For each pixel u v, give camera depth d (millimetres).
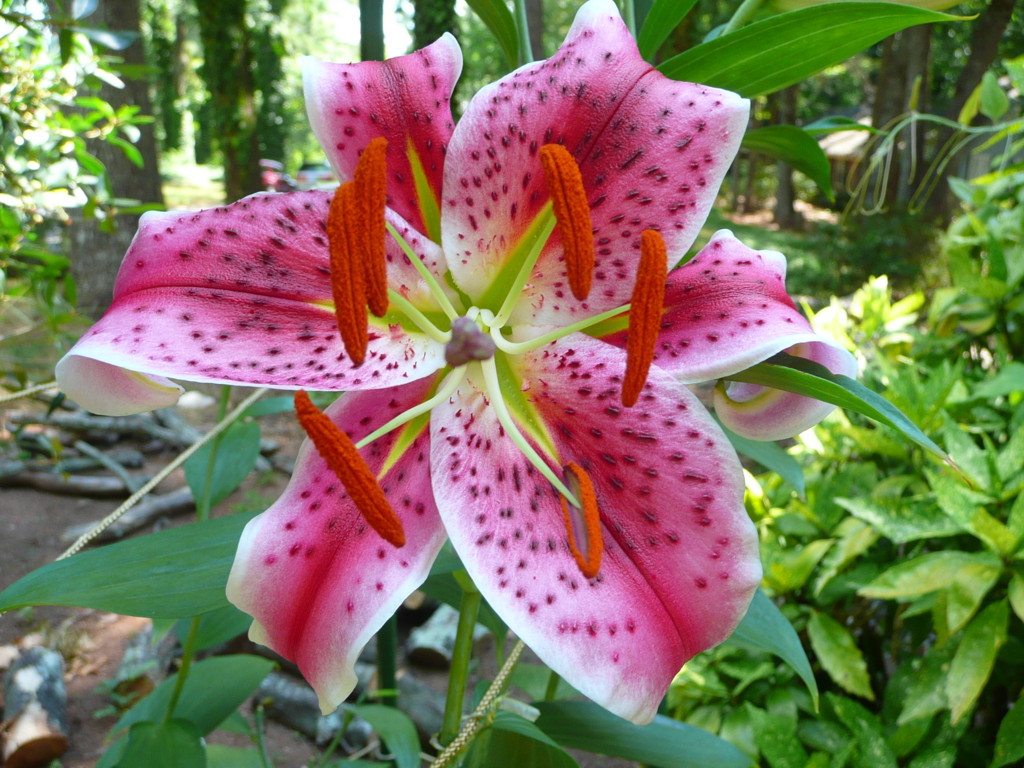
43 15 519
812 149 264
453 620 823
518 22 224
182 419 1322
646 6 278
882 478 542
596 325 185
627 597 162
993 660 413
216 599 189
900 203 2789
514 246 184
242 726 410
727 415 190
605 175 171
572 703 262
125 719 339
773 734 454
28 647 779
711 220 3617
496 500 171
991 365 589
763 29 187
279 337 165
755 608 240
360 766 385
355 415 176
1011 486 430
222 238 164
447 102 178
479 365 184
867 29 186
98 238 1593
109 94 1632
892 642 541
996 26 2668
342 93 171
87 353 152
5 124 545
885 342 671
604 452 172
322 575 162
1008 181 596
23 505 1072
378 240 153
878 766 435
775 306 172
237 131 2389
